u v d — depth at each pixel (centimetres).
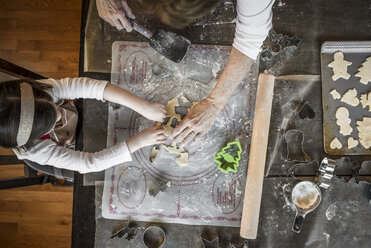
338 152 119
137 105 114
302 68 122
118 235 117
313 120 121
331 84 121
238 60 96
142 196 121
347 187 118
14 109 85
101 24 125
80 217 120
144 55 125
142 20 126
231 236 118
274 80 120
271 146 121
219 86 104
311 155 120
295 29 123
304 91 122
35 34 196
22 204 197
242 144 121
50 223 195
